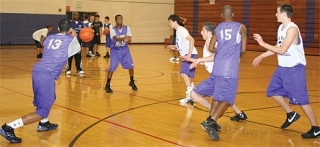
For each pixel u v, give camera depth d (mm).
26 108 6488
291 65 5039
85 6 23656
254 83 10000
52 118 5883
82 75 10766
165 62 14781
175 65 13828
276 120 6062
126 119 5938
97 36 16797
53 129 5262
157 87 9055
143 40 26125
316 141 4965
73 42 4812
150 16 26156
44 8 21234
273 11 21438
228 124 5777
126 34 8016
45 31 15344
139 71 11953
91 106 6809
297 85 5031
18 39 20750
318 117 6262
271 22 21531
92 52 16641
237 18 23125
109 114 6238
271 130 5480
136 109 6660
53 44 4781
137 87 8984
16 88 8414
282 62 5117
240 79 10727
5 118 5797
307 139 5055
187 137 5035
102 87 8867
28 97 7438
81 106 6793
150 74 11328
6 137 4559
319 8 19547
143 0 25719
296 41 4953
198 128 5508
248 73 12117
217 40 4875
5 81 9367
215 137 4785
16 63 13203
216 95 4781
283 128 5547
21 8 20641
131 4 25328
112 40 7969
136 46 23688
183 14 26016
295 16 20516
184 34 6898
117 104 7031
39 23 21172
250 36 22609
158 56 17250
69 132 5141
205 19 24641
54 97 4754
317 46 19609
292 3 20594
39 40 15148
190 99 7258
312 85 9883
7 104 6793
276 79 5293
